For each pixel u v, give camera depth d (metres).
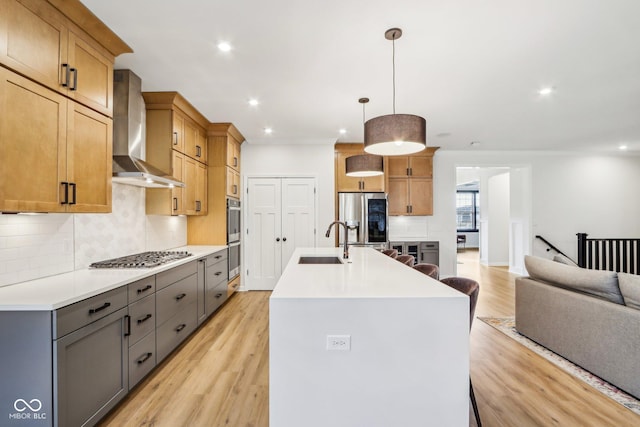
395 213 5.70
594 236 6.23
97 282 1.97
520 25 2.12
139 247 3.32
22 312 1.51
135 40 2.29
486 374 2.44
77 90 1.96
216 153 4.45
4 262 1.87
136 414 1.96
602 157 6.27
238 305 4.34
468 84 3.06
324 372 1.49
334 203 5.21
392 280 1.90
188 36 2.24
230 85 3.07
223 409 2.01
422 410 1.51
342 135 4.91
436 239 6.05
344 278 1.97
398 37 2.25
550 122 4.30
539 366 2.57
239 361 2.68
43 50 1.72
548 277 2.88
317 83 3.03
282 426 1.49
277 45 2.36
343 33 2.20
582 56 2.54
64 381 1.55
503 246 7.84
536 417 1.92
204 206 4.35
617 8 1.95
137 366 2.19
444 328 1.51
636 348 2.09
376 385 1.50
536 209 6.20
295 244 5.18
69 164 1.90
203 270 3.50
